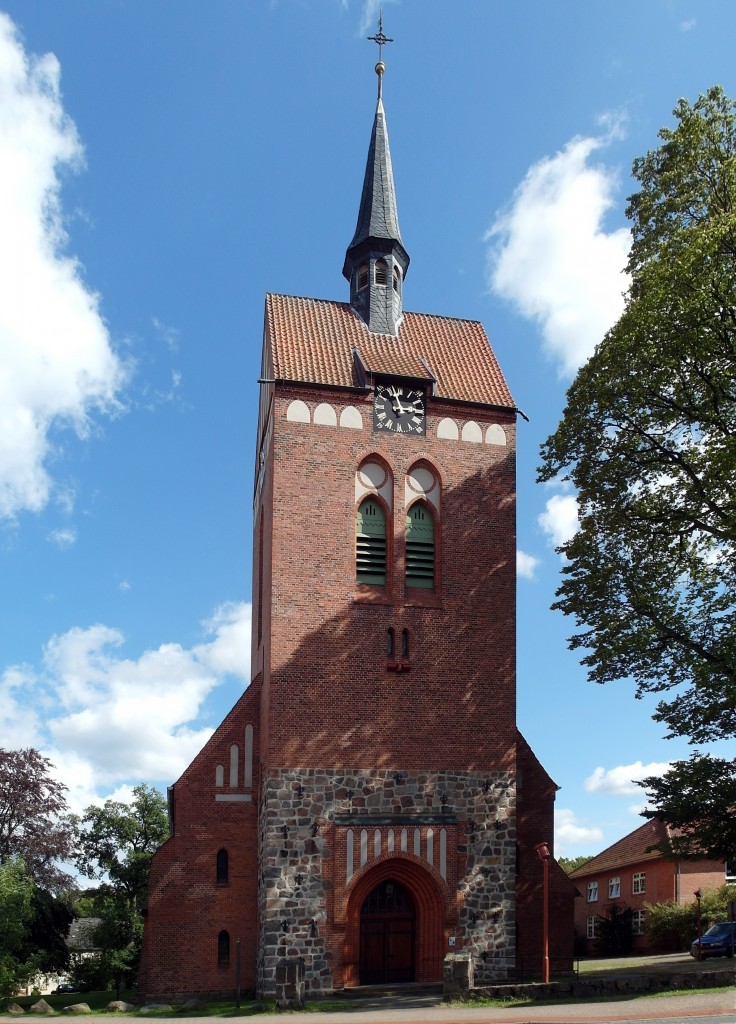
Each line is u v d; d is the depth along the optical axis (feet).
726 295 101.60
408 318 141.38
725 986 86.69
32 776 176.24
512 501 127.13
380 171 144.87
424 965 110.93
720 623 108.68
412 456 124.88
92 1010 112.78
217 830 118.42
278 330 130.93
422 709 117.50
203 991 113.39
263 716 120.16
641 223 117.19
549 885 122.01
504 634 122.62
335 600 118.01
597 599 112.98
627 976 92.68
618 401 110.93
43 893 169.17
